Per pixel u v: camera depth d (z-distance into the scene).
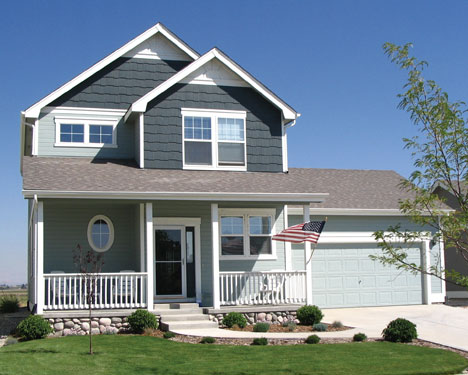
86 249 18.34
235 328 15.56
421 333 15.03
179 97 19.12
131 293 15.93
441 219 11.75
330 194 22.48
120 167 18.33
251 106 19.84
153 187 16.36
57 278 17.27
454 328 16.02
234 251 19.17
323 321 17.34
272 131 19.95
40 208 15.34
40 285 15.08
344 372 10.38
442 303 22.23
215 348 12.67
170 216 18.33
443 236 11.99
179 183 17.06
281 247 19.75
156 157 18.58
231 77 19.75
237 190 17.00
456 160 11.30
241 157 19.47
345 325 16.53
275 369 10.59
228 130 19.47
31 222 20.28
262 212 19.59
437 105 11.28
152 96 18.56
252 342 13.42
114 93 20.14
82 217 18.45
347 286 21.12
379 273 21.59
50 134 19.33
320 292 20.77
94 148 19.66
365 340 13.72
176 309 16.53
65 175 16.59
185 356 11.84
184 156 18.89
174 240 18.33
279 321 16.69
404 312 19.53
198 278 18.28
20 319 18.42
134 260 18.53
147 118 18.69
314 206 21.08
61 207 18.30
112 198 15.61
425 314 18.98
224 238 19.12
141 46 20.67
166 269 18.12
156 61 20.75
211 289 18.47
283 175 19.47
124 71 20.38
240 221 19.34
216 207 16.77
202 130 19.20
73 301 17.14
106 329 15.23
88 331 15.10
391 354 11.93
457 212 11.88
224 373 10.34
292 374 10.27
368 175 25.64
